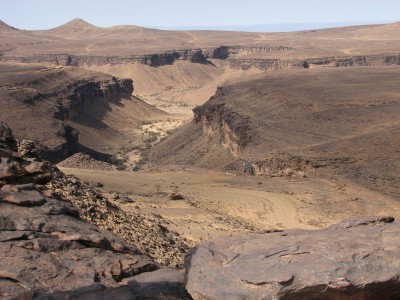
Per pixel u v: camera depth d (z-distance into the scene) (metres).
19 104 98.56
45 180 15.58
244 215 35.81
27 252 12.21
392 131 61.62
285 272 10.46
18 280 11.34
